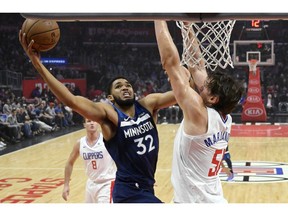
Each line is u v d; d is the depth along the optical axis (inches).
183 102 97.9
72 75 840.9
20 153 435.8
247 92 747.4
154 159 119.8
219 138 101.4
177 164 103.8
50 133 607.2
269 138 527.8
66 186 191.8
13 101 578.9
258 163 360.5
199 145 99.9
